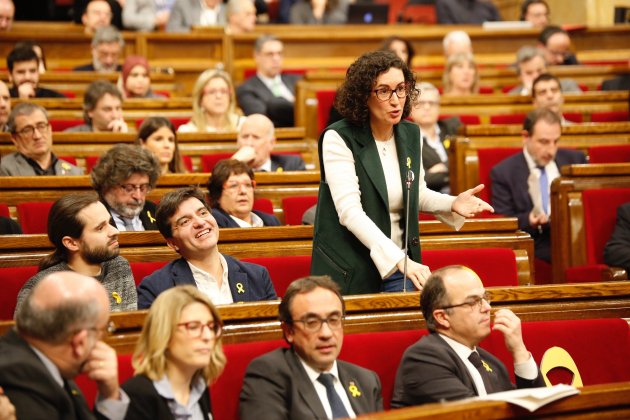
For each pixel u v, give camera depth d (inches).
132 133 471.8
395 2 964.0
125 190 335.3
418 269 253.1
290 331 226.5
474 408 199.8
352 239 263.7
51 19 863.1
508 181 473.1
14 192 378.0
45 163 415.5
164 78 665.0
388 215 262.2
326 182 264.1
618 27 797.9
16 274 301.0
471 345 246.2
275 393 221.1
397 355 249.6
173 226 277.7
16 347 189.9
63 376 192.7
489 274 346.3
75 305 188.2
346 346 246.7
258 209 400.8
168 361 207.5
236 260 290.2
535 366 245.6
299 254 337.4
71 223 272.4
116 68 649.0
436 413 194.9
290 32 767.1
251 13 760.3
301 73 747.4
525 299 270.1
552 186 437.1
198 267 280.1
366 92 255.4
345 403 225.9
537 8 807.1
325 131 263.7
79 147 463.8
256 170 449.7
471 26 805.9
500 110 597.3
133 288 285.0
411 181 261.0
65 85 608.7
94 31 717.3
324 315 223.1
